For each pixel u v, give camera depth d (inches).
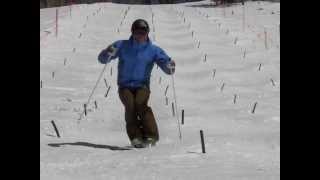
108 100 582.9
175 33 1021.8
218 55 828.6
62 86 639.8
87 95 600.4
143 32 398.0
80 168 297.4
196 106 562.3
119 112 533.0
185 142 402.6
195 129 459.8
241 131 448.5
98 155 345.1
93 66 763.4
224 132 445.7
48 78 676.1
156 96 607.2
